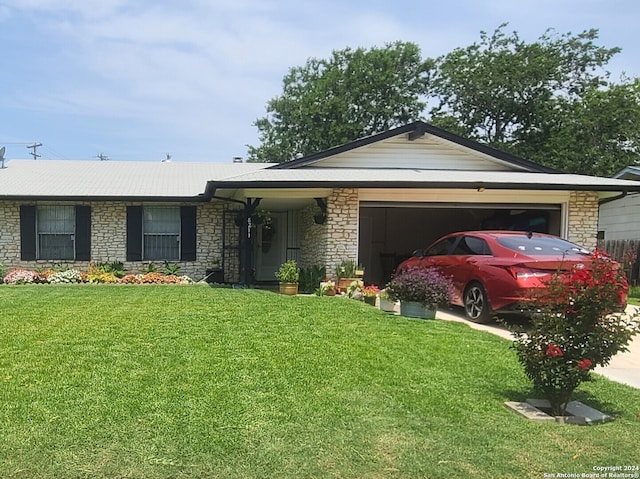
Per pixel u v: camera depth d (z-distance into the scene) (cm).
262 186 1120
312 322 730
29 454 305
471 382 476
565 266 756
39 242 1514
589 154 3053
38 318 730
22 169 1773
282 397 412
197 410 378
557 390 406
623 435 362
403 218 1861
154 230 1545
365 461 307
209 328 665
